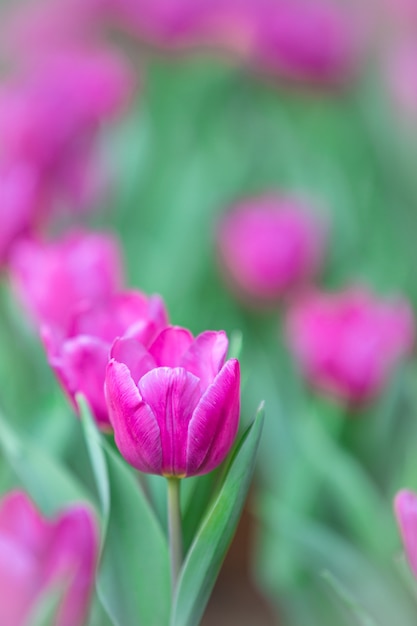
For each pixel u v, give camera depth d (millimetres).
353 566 989
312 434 1065
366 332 1066
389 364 1082
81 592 802
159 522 852
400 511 777
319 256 1381
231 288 1395
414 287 1512
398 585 1003
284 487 1164
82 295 981
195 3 1773
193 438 754
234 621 1333
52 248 1014
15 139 1373
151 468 769
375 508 1049
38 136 1371
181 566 793
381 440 1101
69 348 810
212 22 1781
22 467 882
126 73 1655
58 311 984
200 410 748
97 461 810
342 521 1086
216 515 772
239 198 1637
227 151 1752
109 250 1019
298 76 1780
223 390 745
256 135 1781
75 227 1503
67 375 816
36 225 1144
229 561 1396
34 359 1113
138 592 810
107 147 1544
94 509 883
